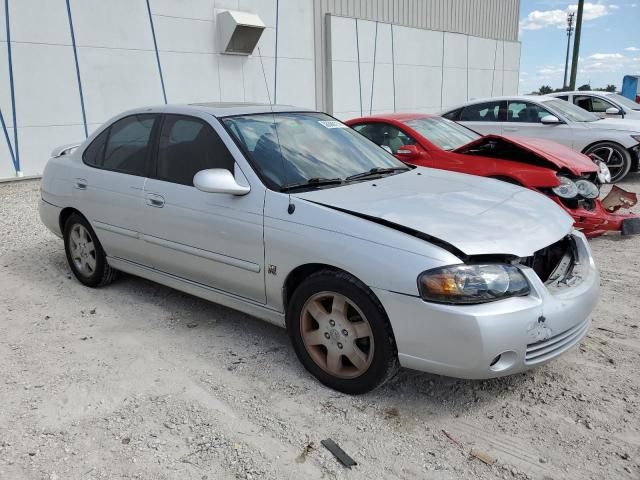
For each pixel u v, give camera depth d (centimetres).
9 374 347
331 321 319
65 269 548
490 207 334
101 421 297
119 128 465
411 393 324
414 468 262
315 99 1580
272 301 348
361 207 319
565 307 298
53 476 256
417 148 681
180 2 1209
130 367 354
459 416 302
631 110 1148
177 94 1231
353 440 282
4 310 449
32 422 297
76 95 1073
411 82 1917
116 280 509
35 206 832
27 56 1001
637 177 1049
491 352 274
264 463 264
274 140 389
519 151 631
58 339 396
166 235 404
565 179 594
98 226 463
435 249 284
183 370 351
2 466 262
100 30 1090
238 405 312
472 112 1091
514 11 2481
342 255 303
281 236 330
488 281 278
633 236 640
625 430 287
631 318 421
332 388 327
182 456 270
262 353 373
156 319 429
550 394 321
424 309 278
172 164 408
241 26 1278
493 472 259
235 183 348
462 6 2128
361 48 1691
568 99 1256
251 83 1384
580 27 2284
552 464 263
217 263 372
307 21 1511
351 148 422
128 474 257
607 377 337
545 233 318
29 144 1023
